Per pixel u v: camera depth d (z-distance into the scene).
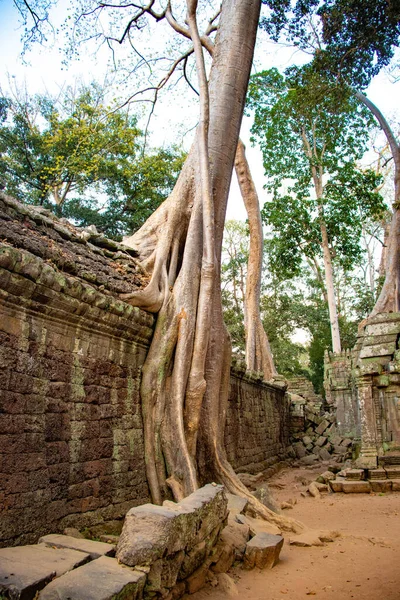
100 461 5.88
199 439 8.00
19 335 4.76
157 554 3.60
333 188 22.89
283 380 18.84
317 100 15.88
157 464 6.91
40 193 19.34
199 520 4.53
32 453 4.75
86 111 16.06
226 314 32.09
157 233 9.38
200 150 8.44
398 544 6.20
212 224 8.27
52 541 4.09
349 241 23.77
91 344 6.03
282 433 18.67
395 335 12.91
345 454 17.94
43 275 4.89
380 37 12.49
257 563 5.16
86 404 5.77
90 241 8.36
